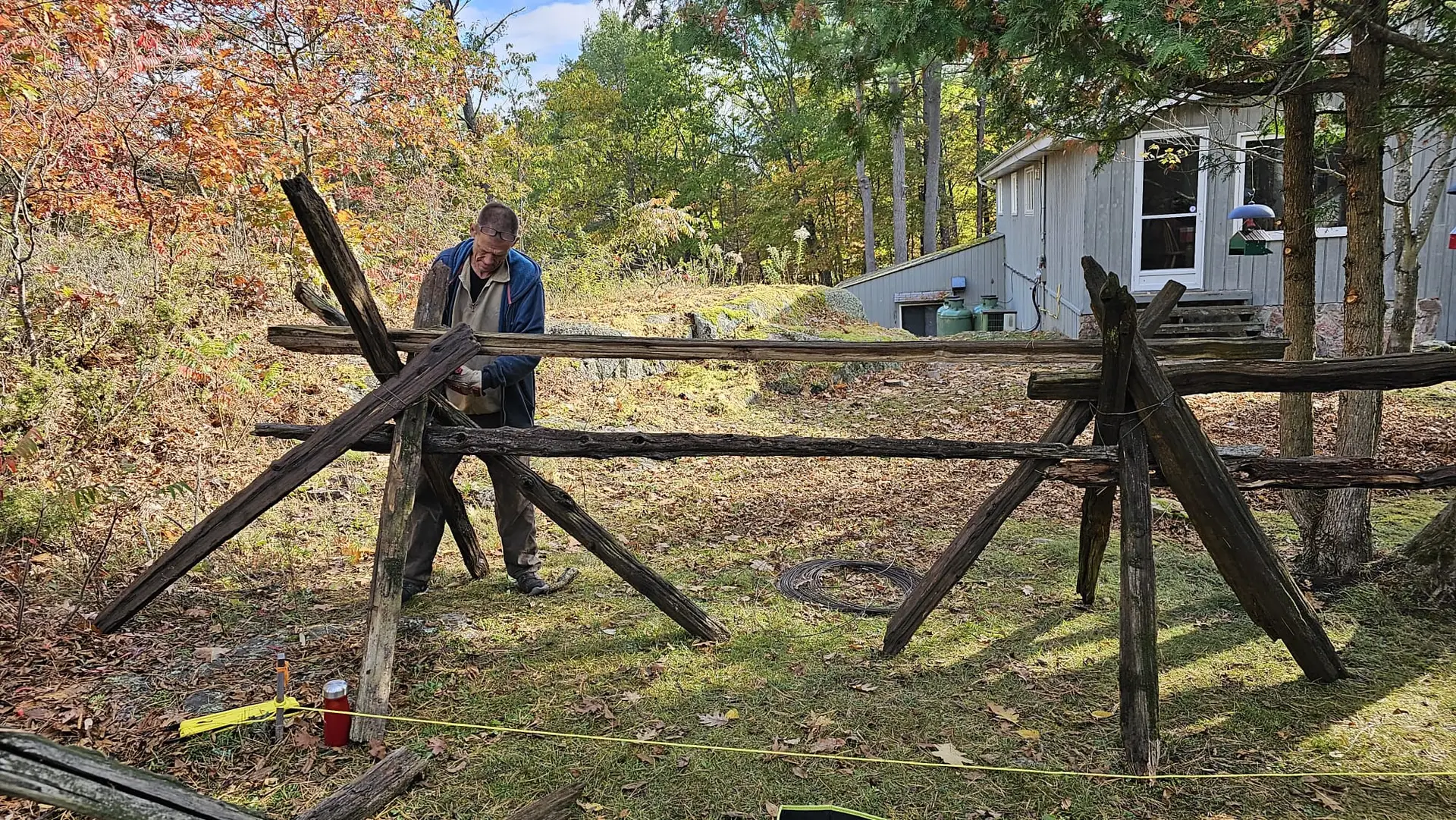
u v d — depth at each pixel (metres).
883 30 4.03
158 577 3.41
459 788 2.78
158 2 7.31
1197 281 11.73
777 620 4.16
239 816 1.82
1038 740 3.10
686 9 4.45
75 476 5.09
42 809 2.54
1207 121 10.97
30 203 6.48
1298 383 3.22
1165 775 2.88
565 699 3.37
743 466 7.21
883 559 5.05
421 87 10.30
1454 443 7.20
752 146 36.38
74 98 6.01
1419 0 3.83
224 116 7.43
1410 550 4.34
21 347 5.91
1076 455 3.32
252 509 3.35
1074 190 13.04
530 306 4.00
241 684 3.34
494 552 5.06
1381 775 2.86
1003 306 22.25
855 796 2.78
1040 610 4.25
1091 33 3.83
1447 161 7.06
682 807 2.71
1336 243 11.20
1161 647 3.84
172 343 6.63
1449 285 11.02
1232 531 3.24
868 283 22.36
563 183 27.25
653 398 8.84
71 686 3.23
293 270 8.62
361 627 3.91
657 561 5.02
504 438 3.42
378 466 6.39
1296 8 3.44
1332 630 3.93
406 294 9.83
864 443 3.38
